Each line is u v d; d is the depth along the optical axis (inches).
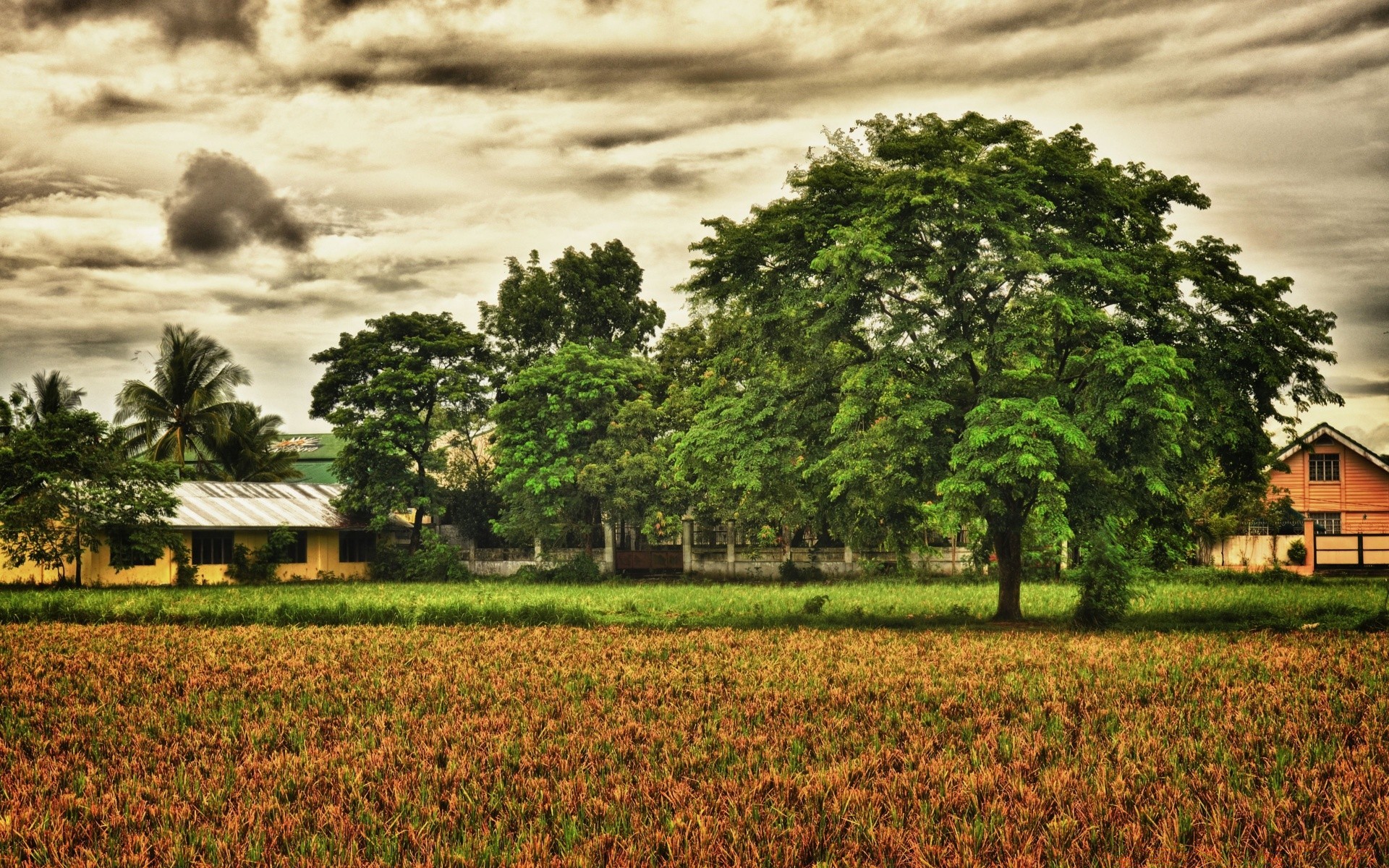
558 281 2208.4
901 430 921.5
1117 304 941.8
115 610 1146.0
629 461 1865.2
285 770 413.7
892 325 950.4
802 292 999.0
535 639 876.0
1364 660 660.1
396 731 487.8
